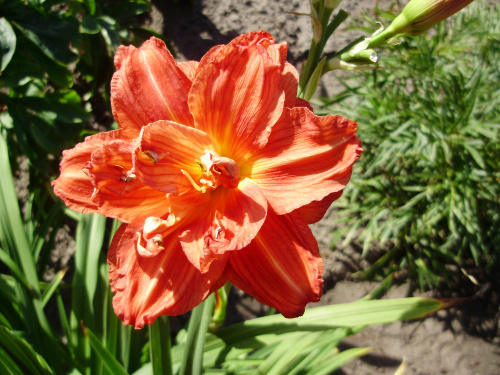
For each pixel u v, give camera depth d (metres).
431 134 0.39
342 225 0.46
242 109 0.20
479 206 0.42
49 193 0.44
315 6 0.24
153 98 0.21
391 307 0.28
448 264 0.44
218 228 0.20
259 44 0.19
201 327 0.26
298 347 0.28
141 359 0.34
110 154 0.20
